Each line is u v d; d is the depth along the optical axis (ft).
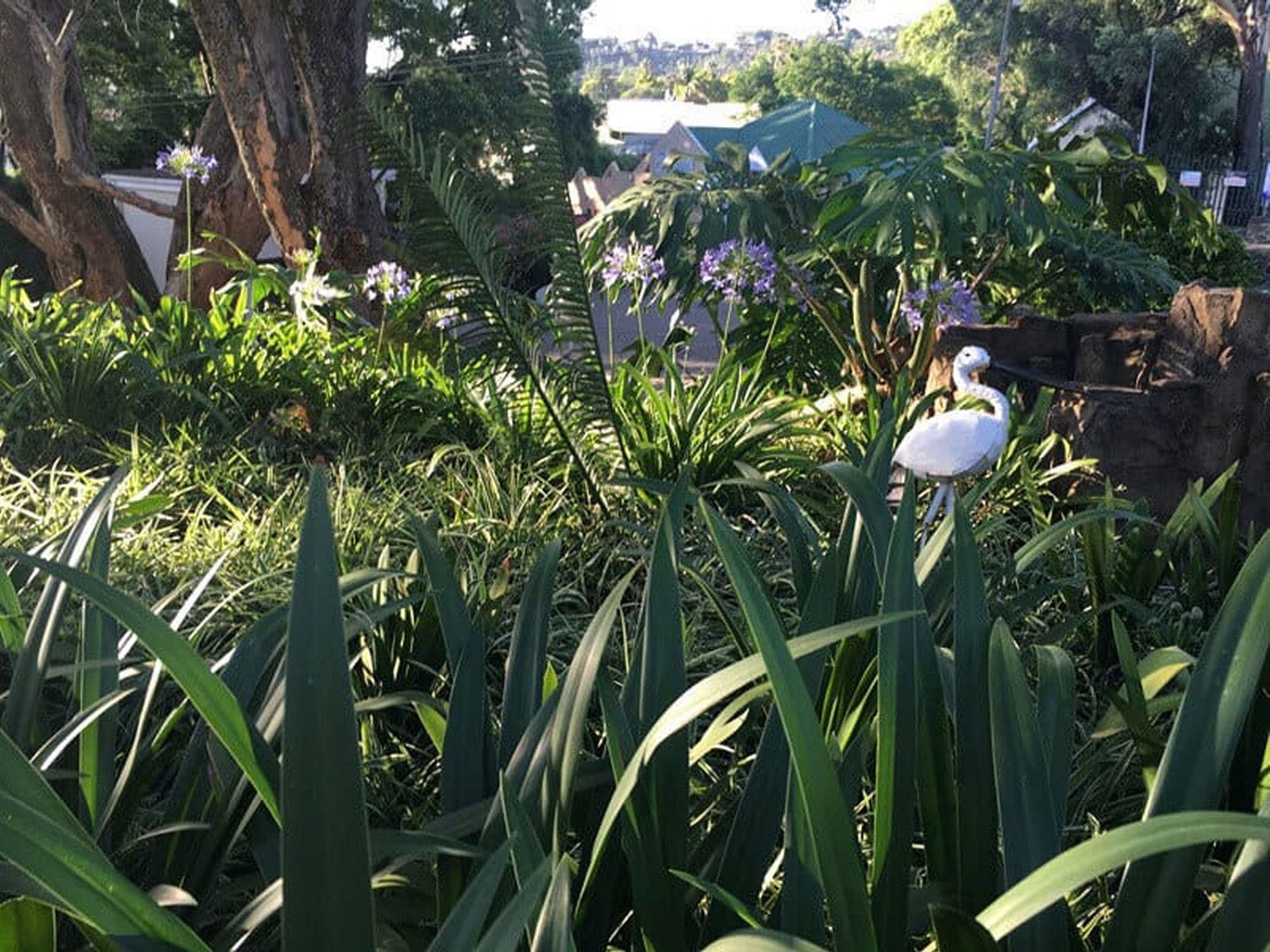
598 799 6.23
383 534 13.08
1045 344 16.72
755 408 16.06
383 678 9.93
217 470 15.48
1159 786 4.82
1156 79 161.99
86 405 17.21
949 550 10.09
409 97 86.84
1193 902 6.83
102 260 45.85
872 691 7.31
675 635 5.97
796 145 91.09
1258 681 4.89
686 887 5.82
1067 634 9.45
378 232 35.22
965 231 20.13
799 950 3.97
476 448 17.31
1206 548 13.11
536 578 6.95
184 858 6.04
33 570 9.82
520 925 3.74
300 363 18.75
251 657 6.76
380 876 5.88
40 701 6.98
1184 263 32.65
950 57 193.36
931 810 5.62
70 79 43.68
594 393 14.53
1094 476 14.37
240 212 40.98
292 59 33.63
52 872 3.76
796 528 9.21
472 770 6.20
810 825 4.30
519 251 14.32
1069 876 3.84
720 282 18.54
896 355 18.94
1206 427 14.05
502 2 87.92
